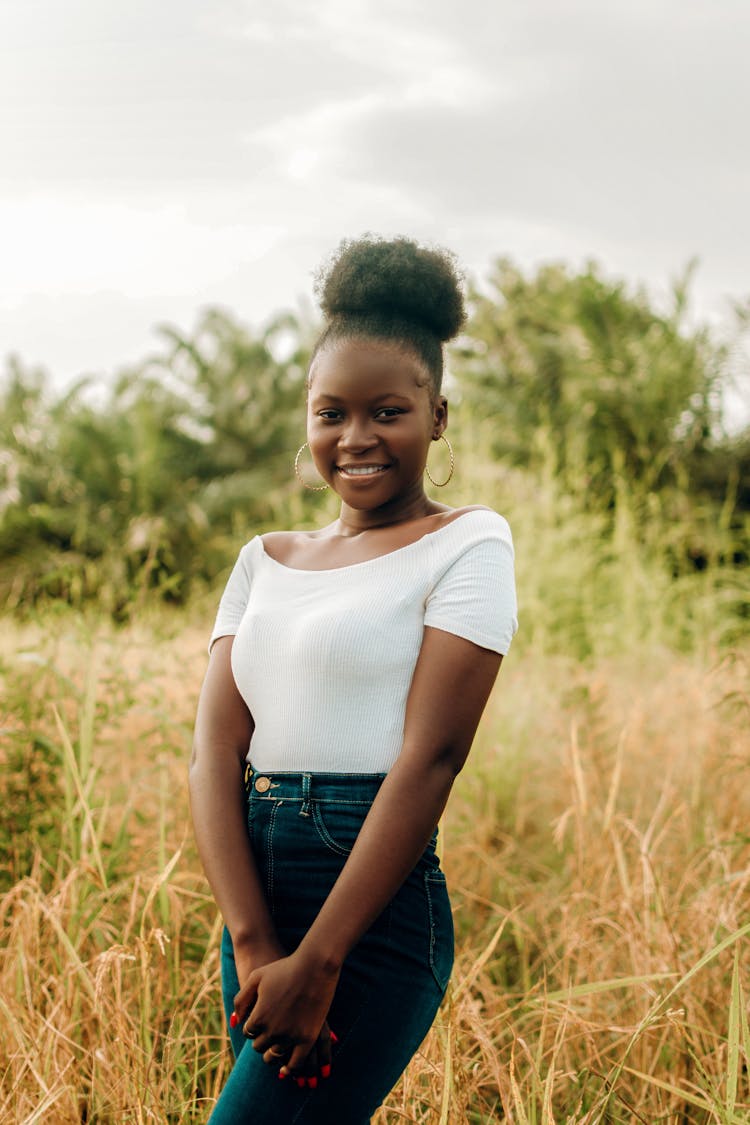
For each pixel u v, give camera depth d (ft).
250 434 49.01
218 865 4.73
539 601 19.58
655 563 23.50
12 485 43.55
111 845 10.17
